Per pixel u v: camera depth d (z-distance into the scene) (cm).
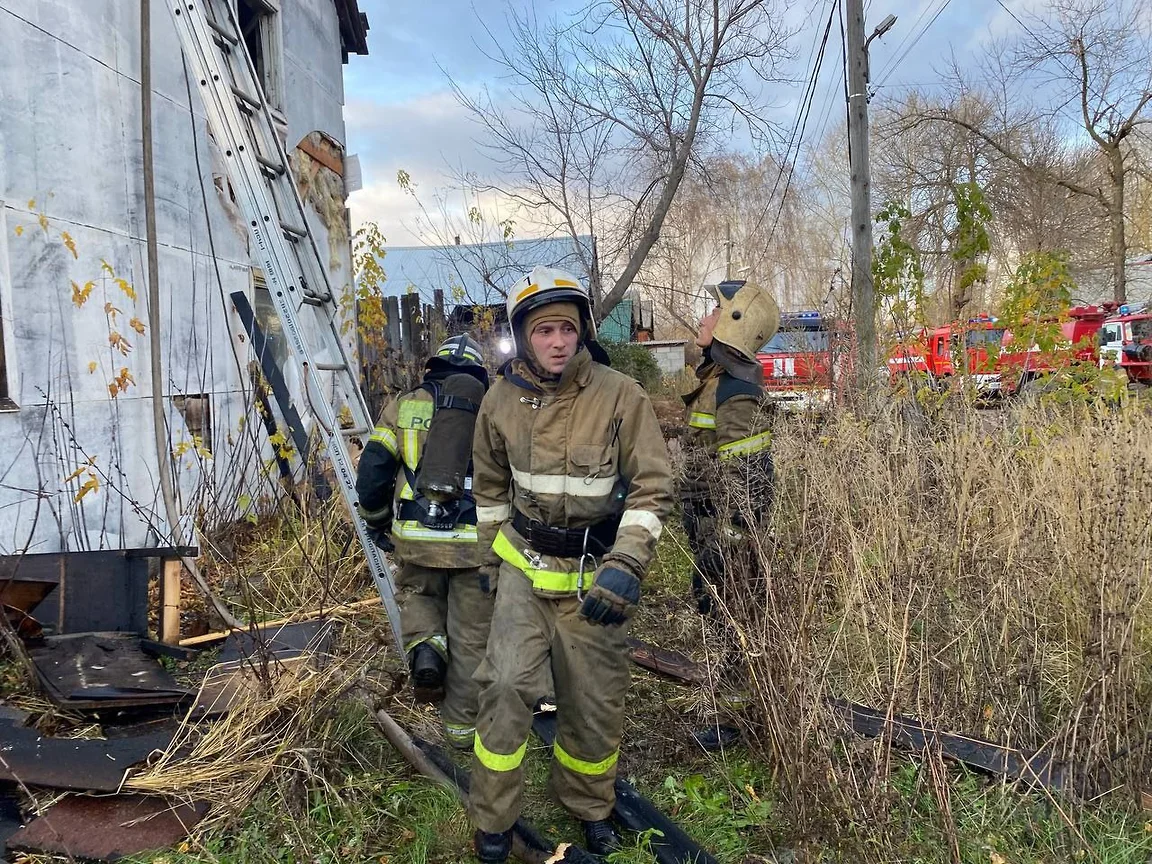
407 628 291
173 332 559
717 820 256
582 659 229
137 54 530
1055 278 561
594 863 227
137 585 376
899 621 298
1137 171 1720
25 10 436
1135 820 242
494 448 240
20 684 319
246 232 678
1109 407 475
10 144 426
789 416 457
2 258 420
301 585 438
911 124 1719
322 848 243
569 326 224
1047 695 300
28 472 430
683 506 341
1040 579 312
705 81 980
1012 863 229
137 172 524
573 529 230
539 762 293
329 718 291
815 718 243
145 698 298
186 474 551
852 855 229
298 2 838
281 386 567
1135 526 282
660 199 1062
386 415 300
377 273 830
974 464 353
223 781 263
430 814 257
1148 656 304
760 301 325
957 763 267
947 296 684
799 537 296
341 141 974
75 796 252
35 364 438
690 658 351
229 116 384
